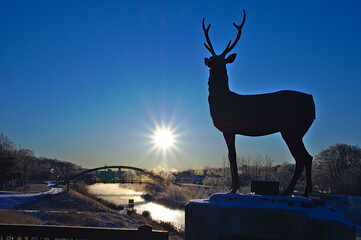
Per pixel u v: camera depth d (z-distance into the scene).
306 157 5.32
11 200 33.88
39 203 33.78
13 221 20.78
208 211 4.78
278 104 5.41
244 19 6.01
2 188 54.44
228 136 5.65
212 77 5.87
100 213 30.47
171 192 57.12
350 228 4.20
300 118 5.31
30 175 101.00
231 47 5.96
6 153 61.22
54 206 33.38
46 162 144.25
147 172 96.19
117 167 101.94
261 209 4.53
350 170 46.75
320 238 4.21
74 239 5.25
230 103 5.65
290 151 5.40
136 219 31.56
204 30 6.21
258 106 5.49
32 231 5.37
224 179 54.53
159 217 38.25
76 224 23.81
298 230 4.34
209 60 5.97
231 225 4.64
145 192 81.69
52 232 5.29
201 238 4.77
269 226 4.47
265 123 5.46
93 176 117.50
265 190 5.19
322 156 51.56
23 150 77.25
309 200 4.66
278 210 4.46
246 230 4.57
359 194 44.44
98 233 5.17
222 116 5.67
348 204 31.69
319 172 51.41
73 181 100.12
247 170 50.12
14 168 61.84
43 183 87.75
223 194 5.10
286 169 42.19
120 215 31.97
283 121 5.36
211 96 5.83
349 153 49.69
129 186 111.94
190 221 4.86
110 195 69.94
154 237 4.98
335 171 49.50
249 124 5.54
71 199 37.88
